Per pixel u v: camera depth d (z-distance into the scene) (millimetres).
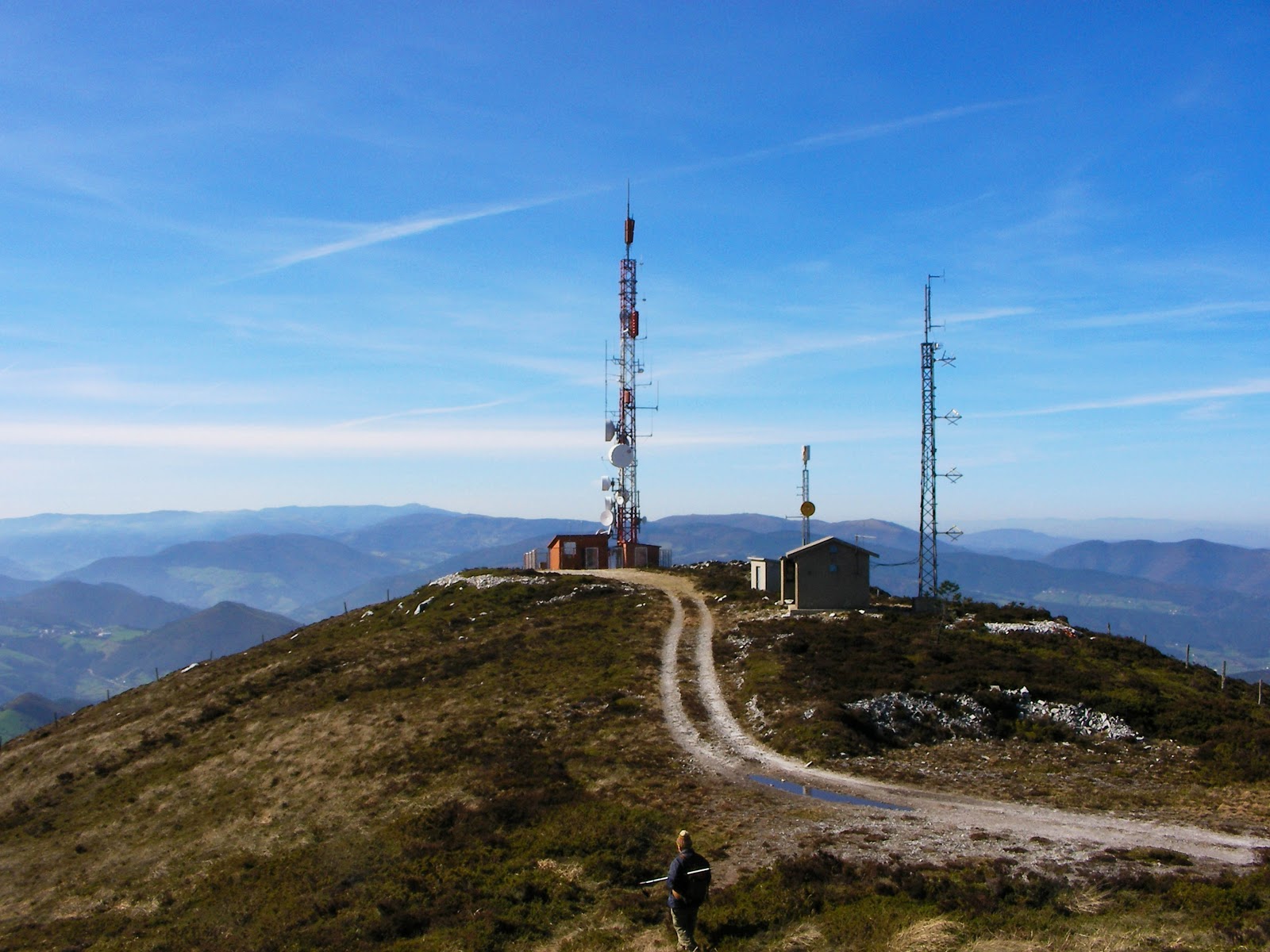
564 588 72750
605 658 52062
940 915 19219
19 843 42156
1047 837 25156
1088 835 25594
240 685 60188
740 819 27734
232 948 23766
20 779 53719
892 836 25281
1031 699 40719
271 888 28234
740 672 47875
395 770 38938
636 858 25047
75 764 52906
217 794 42125
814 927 19328
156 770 48125
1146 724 38312
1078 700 40344
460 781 35812
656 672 48844
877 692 41438
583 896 23031
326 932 22859
